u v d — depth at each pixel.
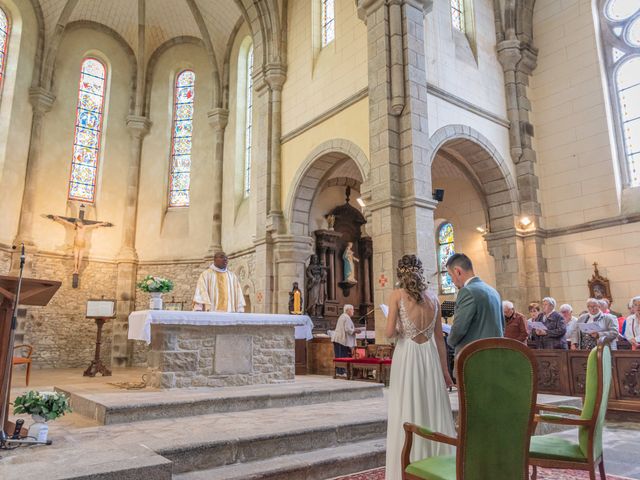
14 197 16.02
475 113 12.59
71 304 17.03
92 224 17.52
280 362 7.60
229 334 7.10
